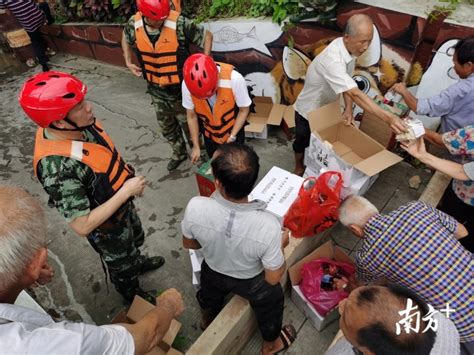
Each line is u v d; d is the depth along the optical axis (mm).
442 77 2957
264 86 4168
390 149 3330
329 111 2908
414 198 3225
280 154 3885
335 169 2781
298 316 2504
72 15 5941
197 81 2340
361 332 1101
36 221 1208
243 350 2441
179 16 2961
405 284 1824
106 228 2059
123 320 2234
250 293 1916
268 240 1590
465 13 2781
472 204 2377
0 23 5996
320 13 3281
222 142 2842
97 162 1805
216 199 1629
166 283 2887
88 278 3004
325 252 2502
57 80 1611
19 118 5023
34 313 1132
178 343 2520
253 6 3818
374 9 3004
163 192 3652
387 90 3291
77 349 1017
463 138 2174
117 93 5262
